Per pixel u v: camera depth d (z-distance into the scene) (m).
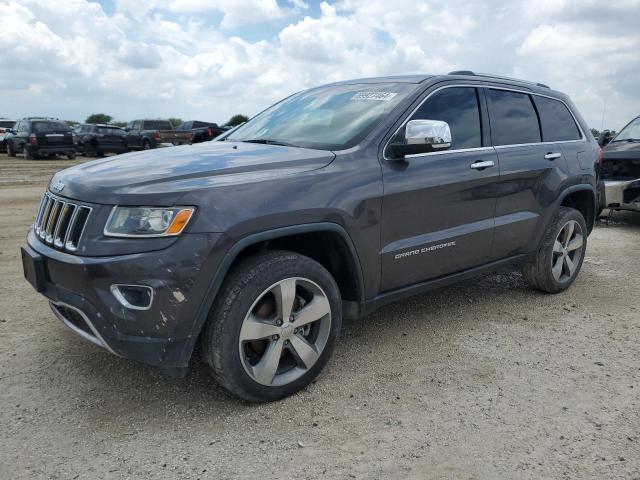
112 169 3.13
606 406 3.12
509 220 4.42
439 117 3.96
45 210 3.29
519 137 4.60
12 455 2.66
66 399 3.18
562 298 5.06
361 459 2.64
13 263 6.07
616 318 4.54
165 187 2.78
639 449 2.71
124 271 2.67
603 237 7.83
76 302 2.83
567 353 3.84
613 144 8.68
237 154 3.37
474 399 3.20
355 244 3.34
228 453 2.69
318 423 2.95
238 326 2.89
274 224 2.94
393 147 3.57
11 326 4.23
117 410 3.07
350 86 4.36
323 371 3.54
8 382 3.36
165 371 2.85
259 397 3.07
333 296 3.29
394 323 4.39
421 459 2.64
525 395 3.24
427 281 3.93
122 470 2.56
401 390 3.30
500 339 4.08
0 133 27.58
